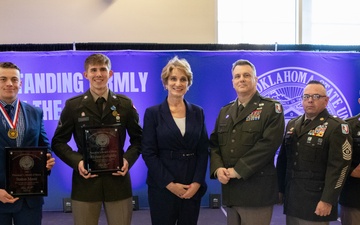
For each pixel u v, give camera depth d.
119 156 2.24
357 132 2.39
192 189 2.21
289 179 2.34
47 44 4.42
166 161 2.25
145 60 3.98
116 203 2.31
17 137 2.25
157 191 2.27
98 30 4.58
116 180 2.29
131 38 4.62
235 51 4.05
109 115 2.30
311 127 2.28
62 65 3.88
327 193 2.11
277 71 4.11
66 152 2.28
